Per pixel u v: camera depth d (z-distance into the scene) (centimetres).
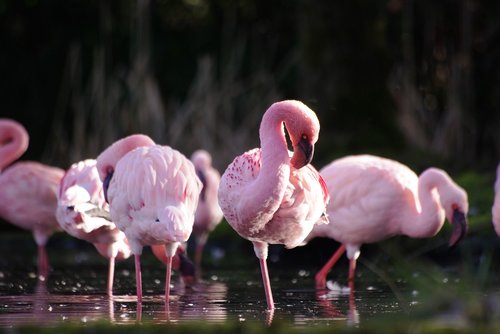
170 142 1769
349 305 824
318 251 1338
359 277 1091
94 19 2383
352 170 1030
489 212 1337
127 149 916
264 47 2327
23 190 1210
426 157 1611
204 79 1812
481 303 645
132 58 2020
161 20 2456
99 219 952
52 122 2347
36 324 690
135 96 1811
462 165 1647
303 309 799
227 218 817
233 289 971
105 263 1295
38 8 2353
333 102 1661
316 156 1641
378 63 1670
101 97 1816
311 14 1670
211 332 608
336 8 1652
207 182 1395
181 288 981
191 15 2461
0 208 1225
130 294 930
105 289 975
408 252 1255
